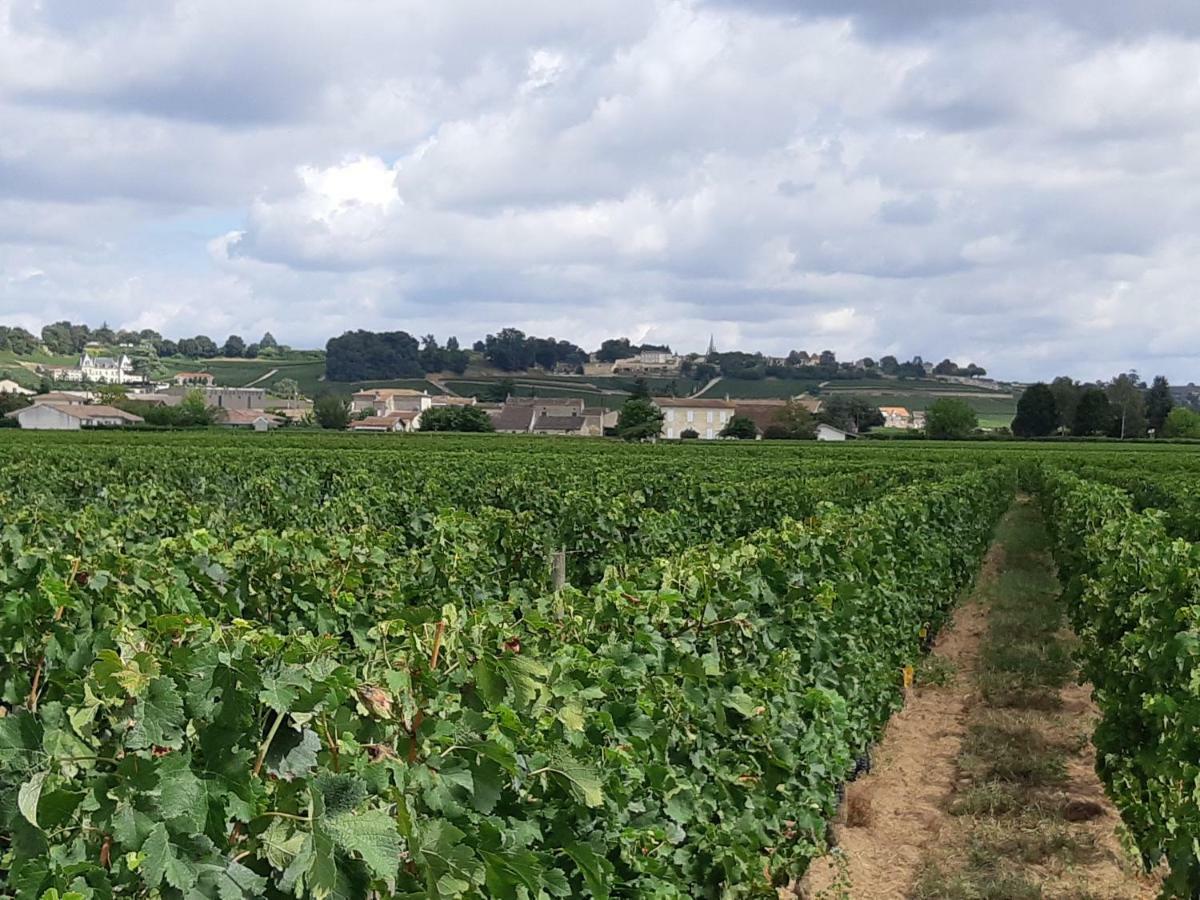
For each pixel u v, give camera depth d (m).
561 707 3.67
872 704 9.06
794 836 6.36
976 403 176.12
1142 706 7.06
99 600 5.42
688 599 5.71
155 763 2.48
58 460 24.17
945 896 6.69
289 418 127.38
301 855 2.46
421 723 3.05
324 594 6.70
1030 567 23.11
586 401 167.25
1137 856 6.79
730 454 45.72
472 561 8.78
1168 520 15.70
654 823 4.32
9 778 2.46
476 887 2.84
